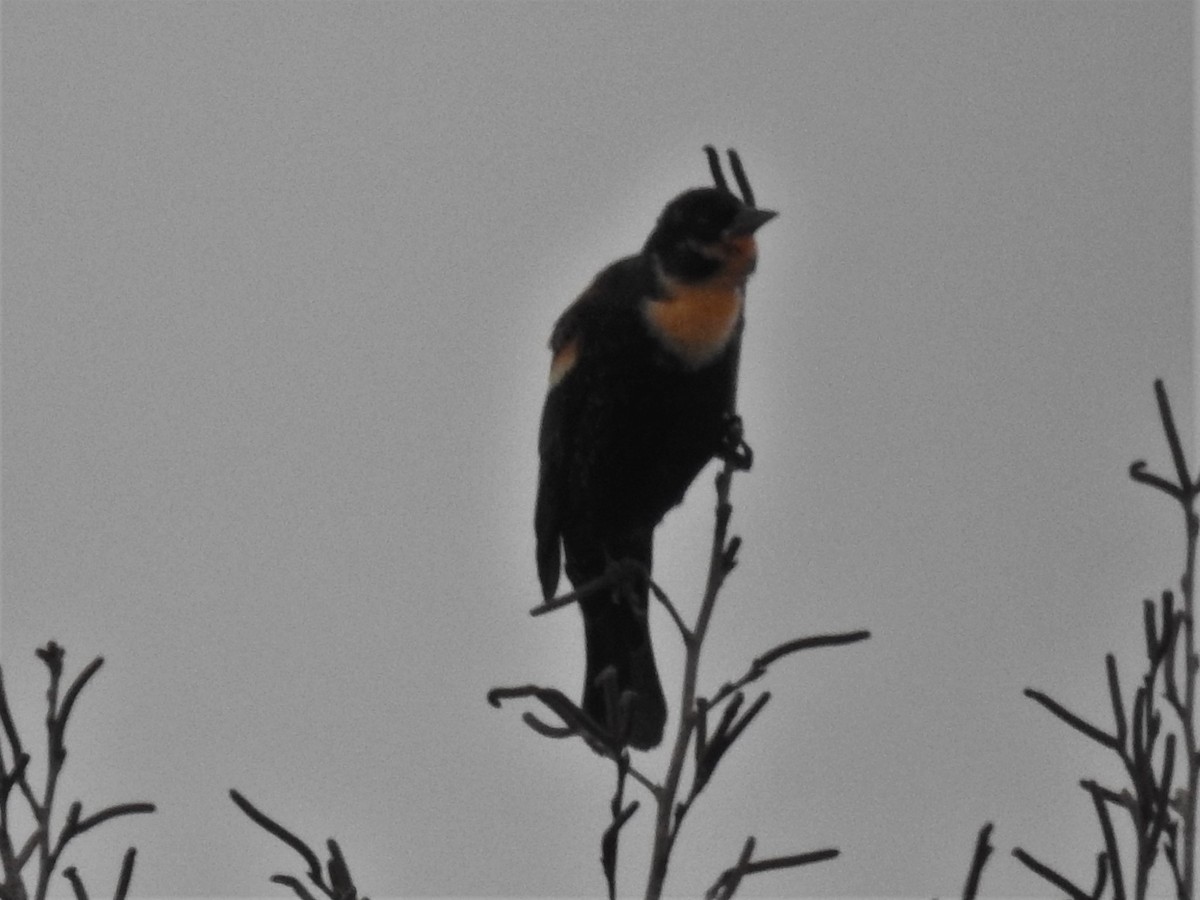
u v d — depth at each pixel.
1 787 6.20
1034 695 6.18
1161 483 6.45
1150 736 5.97
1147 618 6.04
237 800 6.08
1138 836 5.93
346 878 6.08
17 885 6.12
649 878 6.00
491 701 6.00
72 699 6.34
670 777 6.12
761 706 5.98
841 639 6.12
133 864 6.07
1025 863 5.84
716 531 6.64
